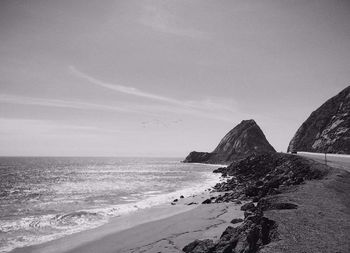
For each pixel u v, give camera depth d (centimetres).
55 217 2428
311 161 4066
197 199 3278
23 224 2192
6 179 7094
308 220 1297
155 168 12900
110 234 1869
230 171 7581
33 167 13588
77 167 14125
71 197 3741
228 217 1970
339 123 8250
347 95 9006
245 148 15938
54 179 7012
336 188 2203
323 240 1044
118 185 5325
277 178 3269
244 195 2816
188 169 11550
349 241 1034
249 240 1066
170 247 1435
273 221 1220
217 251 1089
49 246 1655
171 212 2534
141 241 1631
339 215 1399
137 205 3023
